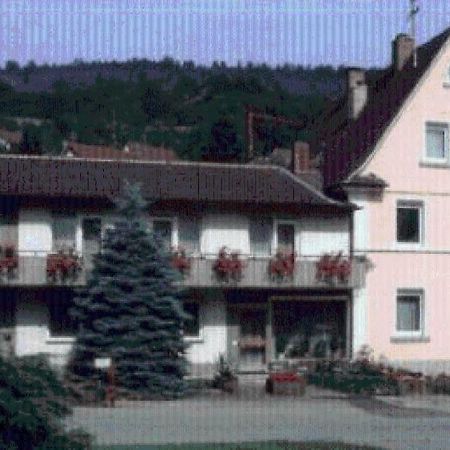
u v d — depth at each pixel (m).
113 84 166.25
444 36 52.72
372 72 59.31
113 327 40.56
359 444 27.89
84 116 156.38
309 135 65.75
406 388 42.47
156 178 48.25
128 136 149.00
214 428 31.25
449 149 51.78
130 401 38.88
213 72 157.00
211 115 150.75
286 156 65.19
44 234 45.19
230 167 50.69
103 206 45.69
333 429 31.72
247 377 46.84
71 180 46.56
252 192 48.12
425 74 51.56
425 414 36.22
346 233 49.56
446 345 51.16
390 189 50.62
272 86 149.38
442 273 51.34
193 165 50.41
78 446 19.16
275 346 48.34
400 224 50.94
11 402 18.22
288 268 47.09
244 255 47.66
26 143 97.88
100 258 41.62
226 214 47.53
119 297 40.84
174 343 40.84
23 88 197.38
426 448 27.67
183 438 28.67
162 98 162.75
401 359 50.25
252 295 47.84
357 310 49.44
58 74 199.75
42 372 19.03
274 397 40.81
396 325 50.44
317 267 48.00
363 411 36.84
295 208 48.16
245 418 34.12
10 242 44.91
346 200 50.06
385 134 50.75
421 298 50.97
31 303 45.06
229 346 47.38
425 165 51.34
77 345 41.38
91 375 40.72
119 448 25.81
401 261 50.56
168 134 150.38
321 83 143.12
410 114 51.28
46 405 18.59
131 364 40.19
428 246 51.16
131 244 41.25
